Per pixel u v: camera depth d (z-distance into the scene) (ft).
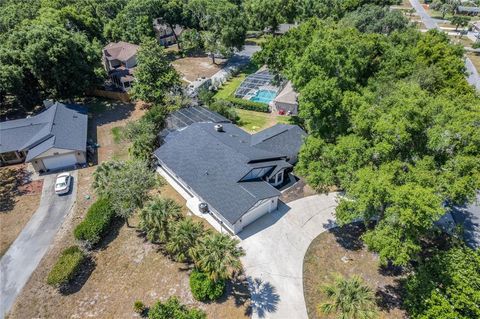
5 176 128.36
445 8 368.48
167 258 90.53
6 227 103.14
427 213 60.95
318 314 75.61
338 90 98.43
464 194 70.64
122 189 90.02
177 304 73.41
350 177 80.94
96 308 78.33
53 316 77.00
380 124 75.31
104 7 317.63
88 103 192.44
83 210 109.60
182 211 106.93
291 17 310.65
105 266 88.94
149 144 129.18
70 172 130.00
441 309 61.52
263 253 91.20
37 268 89.20
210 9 261.24
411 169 72.64
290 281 83.46
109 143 150.30
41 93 181.37
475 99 100.48
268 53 165.68
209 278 78.07
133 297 80.48
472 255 70.03
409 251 68.64
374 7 253.85
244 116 175.22
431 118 75.51
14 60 160.25
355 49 119.03
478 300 60.75
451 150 74.84
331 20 236.43
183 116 154.30
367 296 66.64
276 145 128.47
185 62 269.03
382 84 117.91
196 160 115.03
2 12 239.50
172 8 282.36
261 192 101.91
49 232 100.94
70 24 234.58
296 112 172.14
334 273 78.07
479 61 238.89
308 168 90.63
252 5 305.73
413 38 166.61
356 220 102.68
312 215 104.94
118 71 219.00
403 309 76.38
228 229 98.43
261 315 75.36
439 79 125.08
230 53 272.51
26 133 140.87
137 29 269.44
